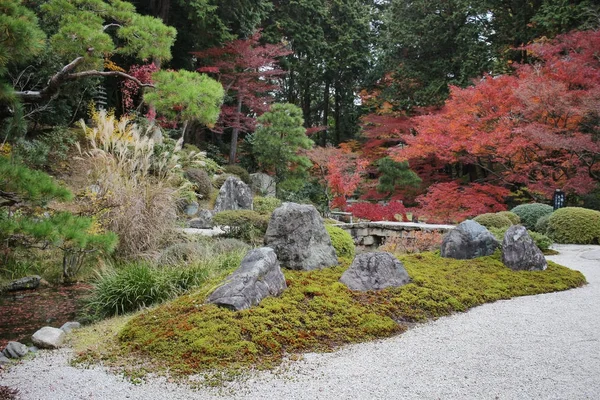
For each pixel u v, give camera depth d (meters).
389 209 11.22
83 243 3.44
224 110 15.20
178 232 6.94
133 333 3.57
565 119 9.90
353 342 3.48
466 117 10.24
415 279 4.79
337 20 21.22
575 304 4.56
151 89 5.82
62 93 10.47
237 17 15.33
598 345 3.40
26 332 4.15
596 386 2.71
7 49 3.38
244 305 3.74
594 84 9.54
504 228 7.92
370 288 4.49
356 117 22.34
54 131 10.74
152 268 5.16
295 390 2.70
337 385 2.76
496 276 5.34
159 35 6.29
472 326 3.87
